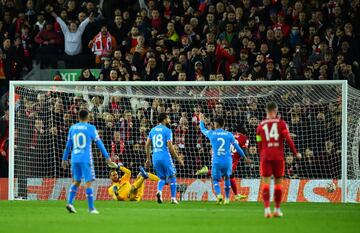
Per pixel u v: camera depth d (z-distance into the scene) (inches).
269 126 1364.4
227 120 2267.5
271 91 2242.9
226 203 1911.9
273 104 1378.0
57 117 2292.1
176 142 2252.7
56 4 2829.7
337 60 2362.2
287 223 1264.8
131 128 2252.7
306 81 2126.0
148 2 2701.8
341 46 2434.8
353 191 2124.8
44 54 2694.4
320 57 2405.3
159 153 1904.5
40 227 1181.7
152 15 2637.8
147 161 1955.0
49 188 2228.1
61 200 2113.7
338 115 2213.3
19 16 2738.7
